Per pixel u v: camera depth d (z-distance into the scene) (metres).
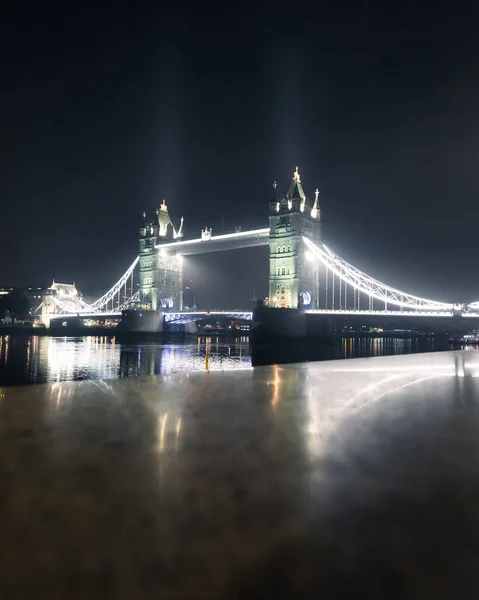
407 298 100.19
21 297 166.00
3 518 3.37
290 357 70.69
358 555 3.08
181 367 55.28
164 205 138.75
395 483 4.09
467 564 3.00
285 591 2.76
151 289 130.62
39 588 2.75
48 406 6.64
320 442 5.16
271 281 102.50
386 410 6.78
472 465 4.53
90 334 143.62
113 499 3.75
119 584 2.80
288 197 105.00
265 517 3.49
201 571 2.90
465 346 110.38
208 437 5.30
